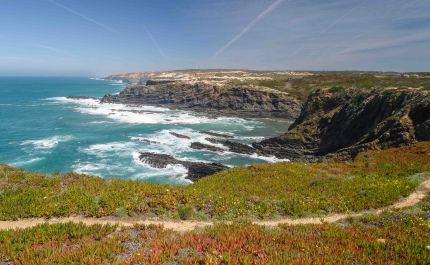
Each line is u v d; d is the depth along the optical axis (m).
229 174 25.94
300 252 9.36
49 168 42.81
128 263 8.73
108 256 9.59
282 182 22.55
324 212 16.20
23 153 49.59
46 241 11.04
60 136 62.97
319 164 28.58
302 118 64.12
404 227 12.08
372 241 10.19
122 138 62.34
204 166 43.09
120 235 11.68
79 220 14.83
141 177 39.88
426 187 18.42
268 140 57.53
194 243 10.26
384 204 16.59
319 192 19.34
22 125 73.94
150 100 126.94
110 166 44.12
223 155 51.41
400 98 39.62
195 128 76.12
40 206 15.47
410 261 8.56
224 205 16.89
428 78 77.88
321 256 8.80
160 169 43.00
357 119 46.41
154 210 16.22
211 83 122.62
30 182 18.75
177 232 12.28
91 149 53.19
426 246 9.35
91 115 93.44
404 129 32.12
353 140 45.09
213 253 9.23
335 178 22.05
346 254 9.12
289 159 49.53
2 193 16.86
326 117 54.66
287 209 16.38
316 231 12.22
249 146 56.00
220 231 11.73
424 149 26.41
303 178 23.45
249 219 15.46
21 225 13.95
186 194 18.28
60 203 15.90
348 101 52.78
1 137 60.62
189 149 54.50
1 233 11.52
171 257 9.15
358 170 24.27
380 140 33.47
